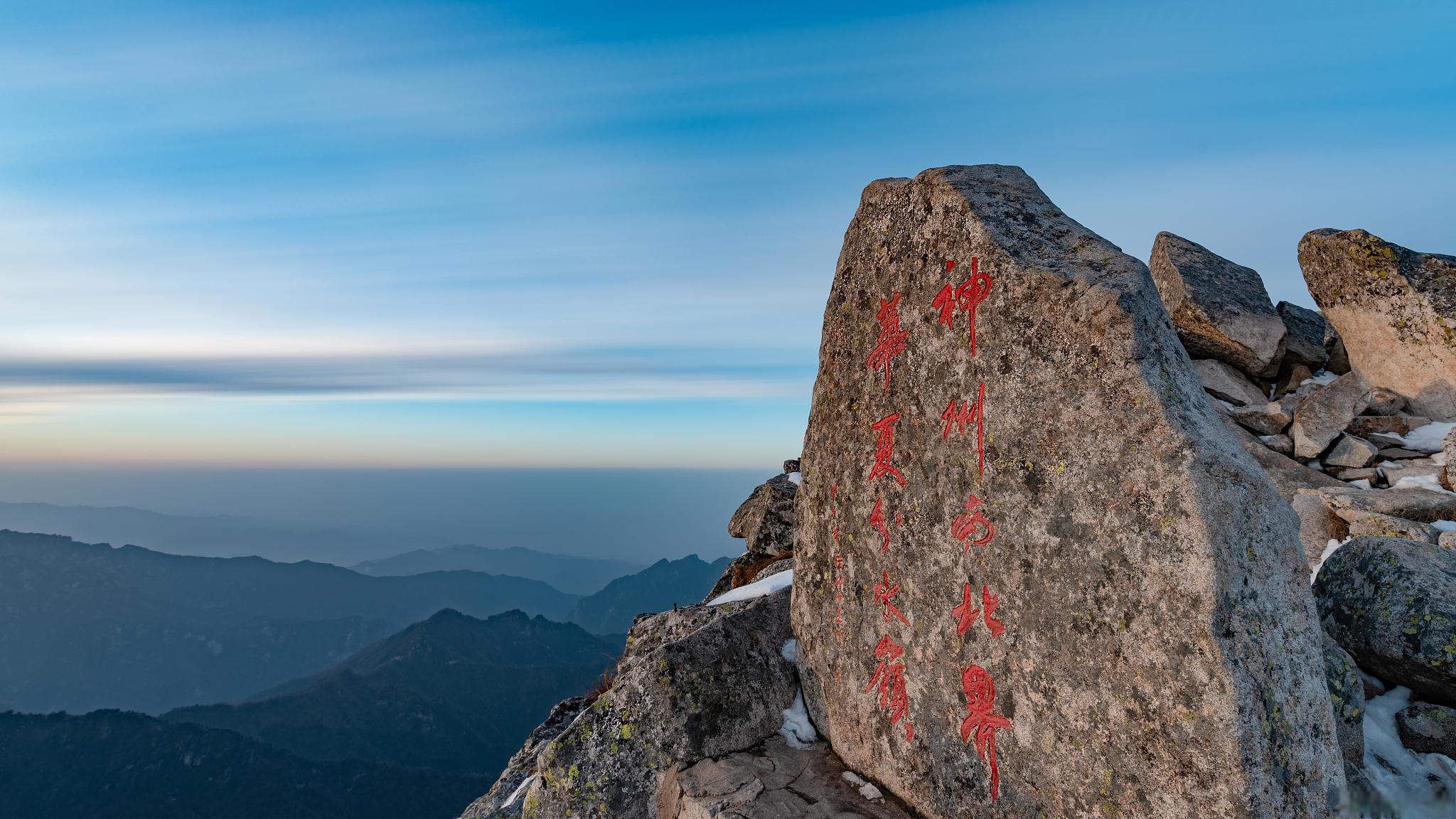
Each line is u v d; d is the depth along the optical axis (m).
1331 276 9.34
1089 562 3.83
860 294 5.77
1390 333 8.80
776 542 11.36
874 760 5.29
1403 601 5.52
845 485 5.74
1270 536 3.60
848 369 5.84
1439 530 6.86
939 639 4.74
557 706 10.61
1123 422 3.76
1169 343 3.98
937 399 4.87
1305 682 3.57
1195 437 3.59
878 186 5.74
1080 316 3.99
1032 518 4.15
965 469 4.61
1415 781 5.02
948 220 4.91
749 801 5.14
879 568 5.32
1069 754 3.91
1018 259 4.39
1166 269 10.64
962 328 4.71
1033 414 4.19
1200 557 3.39
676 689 5.91
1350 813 4.54
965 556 4.56
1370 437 8.62
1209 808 3.32
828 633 5.85
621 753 5.96
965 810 4.52
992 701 4.36
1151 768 3.53
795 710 6.24
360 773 184.88
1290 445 8.97
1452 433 7.66
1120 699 3.66
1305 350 9.93
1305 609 3.67
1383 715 5.57
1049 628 4.02
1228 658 3.30
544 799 6.18
